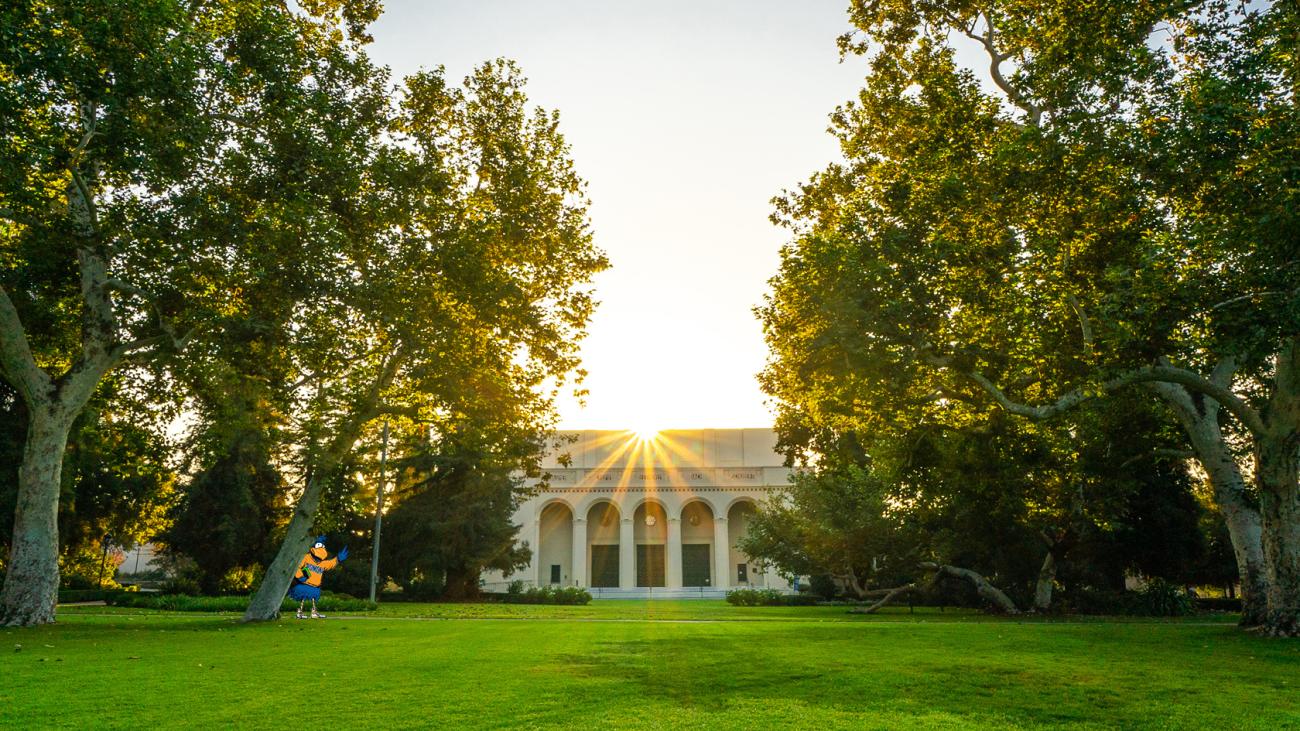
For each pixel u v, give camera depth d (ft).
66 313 70.64
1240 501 62.08
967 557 121.29
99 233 58.23
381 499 129.90
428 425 81.76
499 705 27.20
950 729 23.70
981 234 58.70
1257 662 40.83
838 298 61.72
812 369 71.10
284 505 158.30
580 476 223.51
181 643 49.83
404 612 103.76
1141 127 50.34
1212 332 45.60
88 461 124.36
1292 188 41.83
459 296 70.90
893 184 63.26
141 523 152.76
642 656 43.45
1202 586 138.21
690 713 25.86
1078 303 54.29
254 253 60.75
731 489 220.23
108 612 92.17
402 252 69.67
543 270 81.35
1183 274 47.39
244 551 151.84
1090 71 51.31
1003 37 64.39
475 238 70.64
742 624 75.82
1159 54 50.39
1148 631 61.98
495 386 75.92
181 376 71.61
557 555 225.35
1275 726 24.67
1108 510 96.48
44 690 29.76
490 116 78.64
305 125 63.26
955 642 52.90
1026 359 60.95
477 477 153.38
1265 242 43.93
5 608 59.57
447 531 151.02
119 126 53.83
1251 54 46.52
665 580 222.48
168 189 59.41
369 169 66.85
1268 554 56.59
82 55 49.55
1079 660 41.91
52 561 61.87
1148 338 46.19
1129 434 82.74
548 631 62.85
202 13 61.21
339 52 68.33
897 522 115.14
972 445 81.30
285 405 72.79
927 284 60.90
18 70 44.80
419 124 77.00
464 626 69.15
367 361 73.92
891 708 27.27
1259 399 75.41
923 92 63.36
